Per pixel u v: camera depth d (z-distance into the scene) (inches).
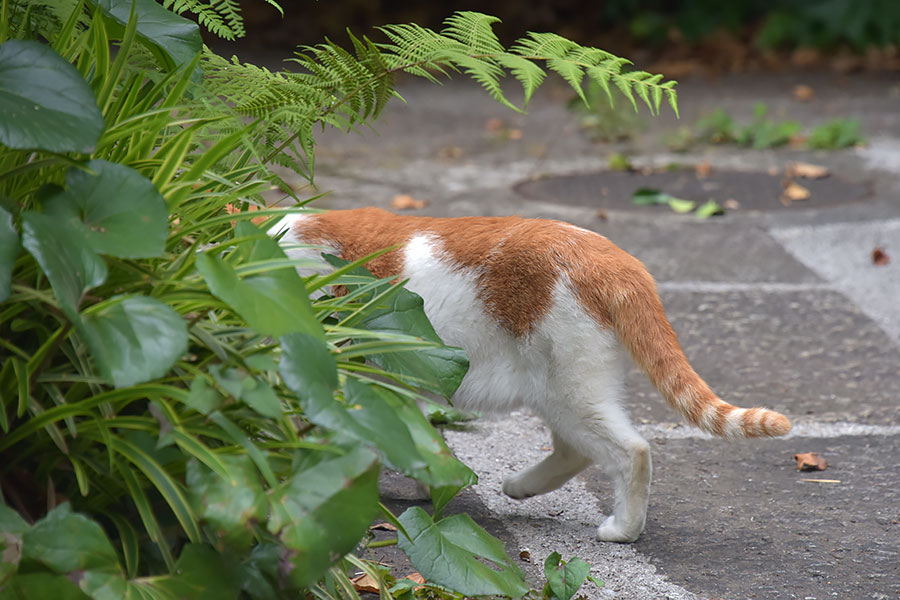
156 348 94.9
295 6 770.8
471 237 175.5
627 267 168.6
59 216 99.7
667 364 163.6
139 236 99.9
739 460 207.3
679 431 222.1
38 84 100.8
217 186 132.6
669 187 423.5
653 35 748.6
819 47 725.3
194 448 100.9
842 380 247.3
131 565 105.3
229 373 102.3
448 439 216.4
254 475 101.2
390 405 116.6
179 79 126.9
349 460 102.8
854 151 483.5
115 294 110.0
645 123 519.5
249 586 109.2
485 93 637.3
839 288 309.4
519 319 170.1
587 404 168.6
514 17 787.4
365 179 430.3
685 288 307.9
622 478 168.9
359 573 149.3
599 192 415.8
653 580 157.9
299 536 99.3
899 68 685.9
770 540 172.6
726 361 257.8
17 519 95.6
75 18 120.6
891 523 179.3
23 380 101.0
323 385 101.3
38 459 111.3
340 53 142.7
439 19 783.1
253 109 142.3
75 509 111.4
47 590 93.4
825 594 154.1
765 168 455.2
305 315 106.4
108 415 107.7
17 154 112.3
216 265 103.4
